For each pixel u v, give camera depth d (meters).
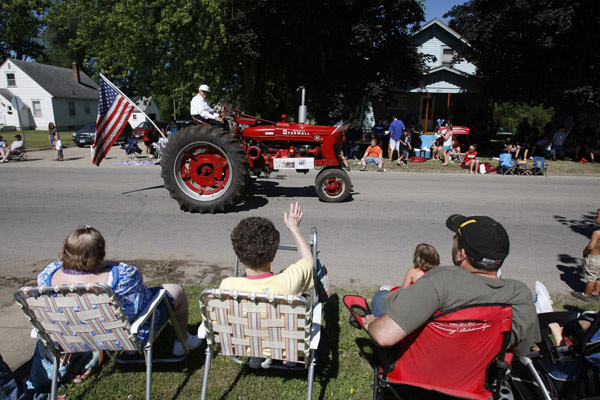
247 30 17.05
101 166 13.16
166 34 18.36
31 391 2.50
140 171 11.93
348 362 2.88
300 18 15.57
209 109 7.74
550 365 2.37
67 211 6.97
